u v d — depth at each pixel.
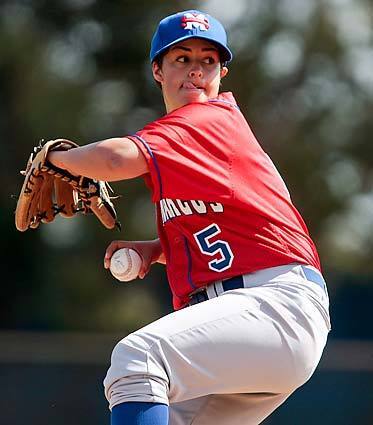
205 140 13.55
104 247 72.69
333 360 47.41
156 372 12.84
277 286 13.41
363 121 73.38
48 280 74.50
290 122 72.81
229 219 13.59
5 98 69.12
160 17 70.62
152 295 79.75
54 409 36.56
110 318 73.25
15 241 74.50
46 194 15.29
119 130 71.25
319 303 13.59
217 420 14.51
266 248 13.55
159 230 14.52
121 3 71.00
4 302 75.00
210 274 13.62
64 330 73.81
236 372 13.10
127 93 71.88
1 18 68.75
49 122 66.12
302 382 13.59
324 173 72.62
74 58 71.38
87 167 13.41
